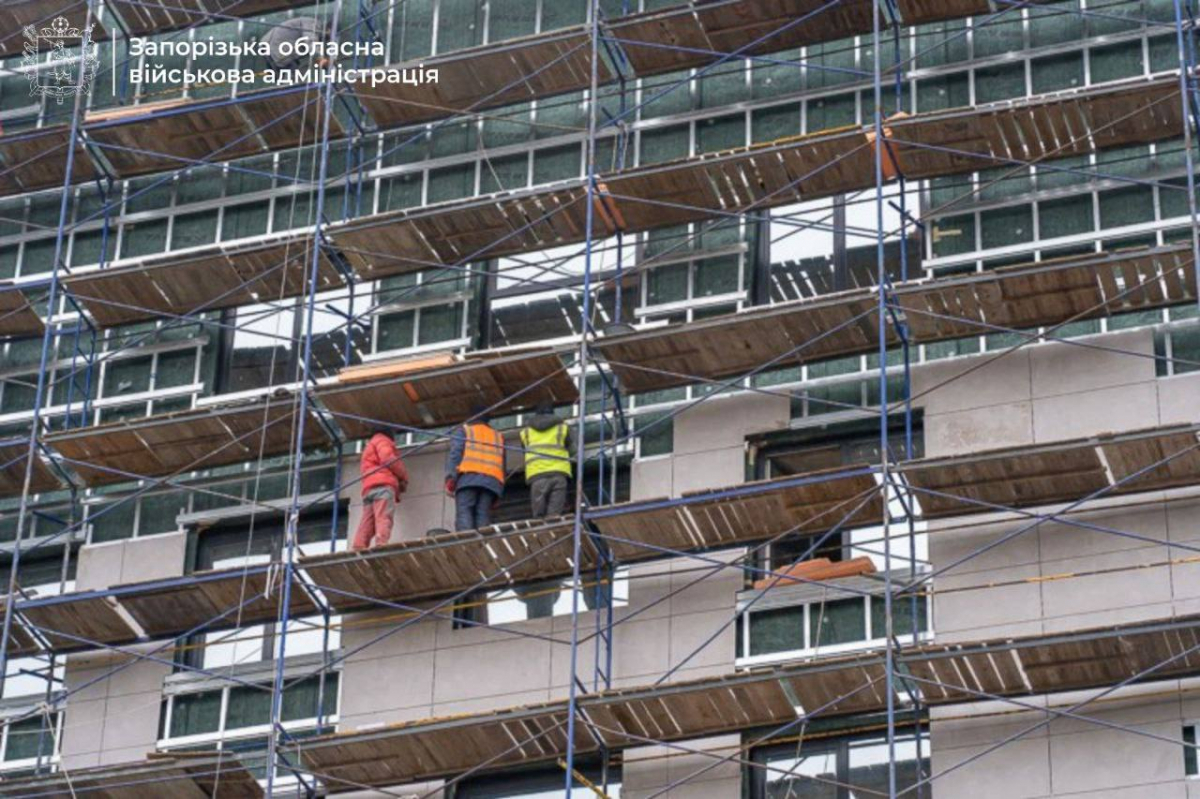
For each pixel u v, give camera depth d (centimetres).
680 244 11250
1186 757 9594
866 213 11144
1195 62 10844
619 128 11606
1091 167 10800
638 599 10606
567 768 9875
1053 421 10362
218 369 11825
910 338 10625
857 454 10688
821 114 11331
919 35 11331
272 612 11094
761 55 11531
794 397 10694
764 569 10606
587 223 10831
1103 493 9994
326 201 12019
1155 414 10238
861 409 10594
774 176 11006
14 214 12575
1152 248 10012
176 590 10906
